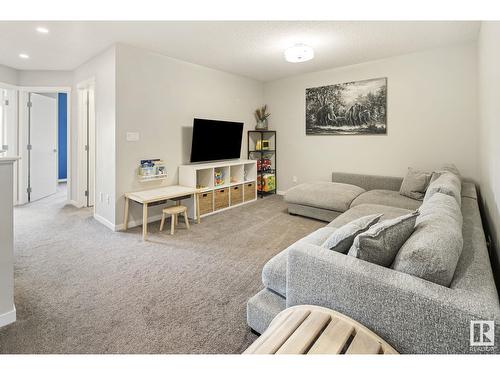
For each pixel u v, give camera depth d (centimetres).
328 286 126
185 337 167
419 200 360
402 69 426
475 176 381
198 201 404
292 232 360
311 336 111
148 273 247
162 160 417
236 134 518
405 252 120
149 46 371
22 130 510
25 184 524
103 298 207
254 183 544
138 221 394
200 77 467
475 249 142
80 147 496
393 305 109
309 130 538
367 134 469
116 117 359
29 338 164
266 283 169
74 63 445
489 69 244
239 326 177
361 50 397
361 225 147
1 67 464
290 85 559
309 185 450
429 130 412
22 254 287
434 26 317
